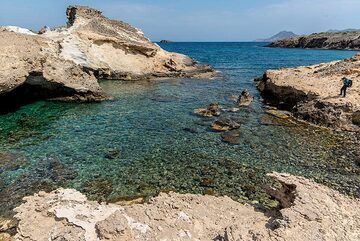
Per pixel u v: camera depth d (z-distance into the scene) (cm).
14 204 1323
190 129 2358
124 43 4947
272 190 1425
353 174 1698
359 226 1054
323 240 955
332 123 2484
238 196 1432
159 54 5688
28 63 2723
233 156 1895
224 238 977
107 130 2305
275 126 2495
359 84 3150
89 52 4522
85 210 1123
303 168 1758
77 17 5034
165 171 1672
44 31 5253
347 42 15350
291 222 1026
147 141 2106
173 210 1205
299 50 15200
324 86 3102
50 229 1027
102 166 1716
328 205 1164
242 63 7919
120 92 3722
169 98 3422
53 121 2486
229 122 2436
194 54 11562
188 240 1009
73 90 3089
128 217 1098
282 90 3188
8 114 2636
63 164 1727
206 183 1548
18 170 1639
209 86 4284
